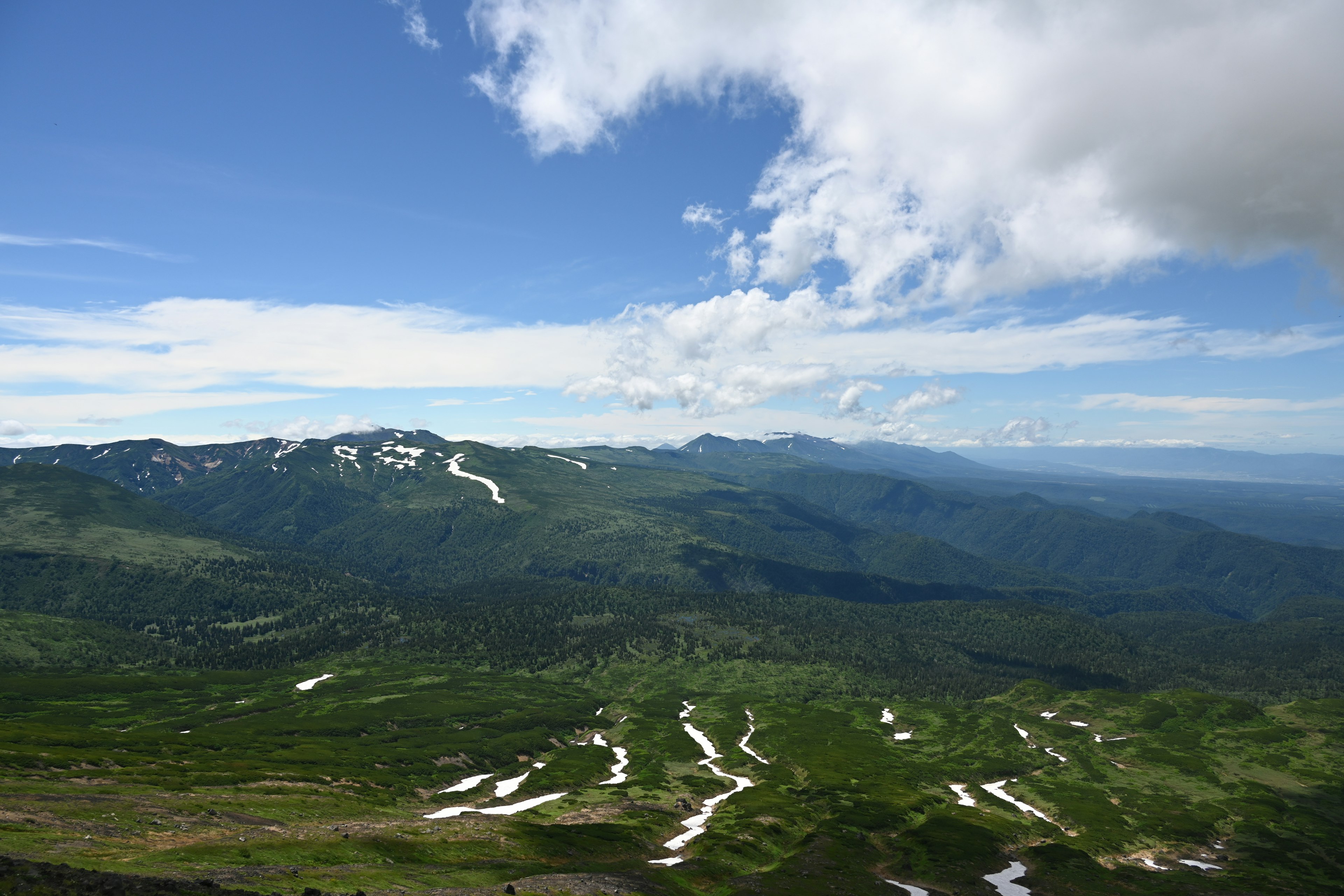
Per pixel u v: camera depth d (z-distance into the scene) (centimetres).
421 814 12394
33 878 4884
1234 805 17450
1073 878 11594
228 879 6062
